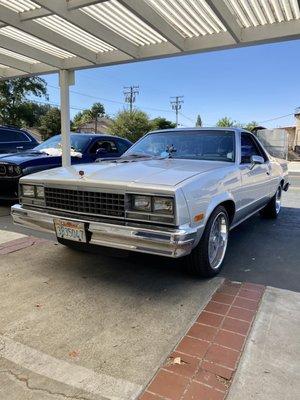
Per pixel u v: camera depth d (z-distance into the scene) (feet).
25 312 9.77
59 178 11.60
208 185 11.20
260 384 7.01
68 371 7.41
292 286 11.68
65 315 9.64
